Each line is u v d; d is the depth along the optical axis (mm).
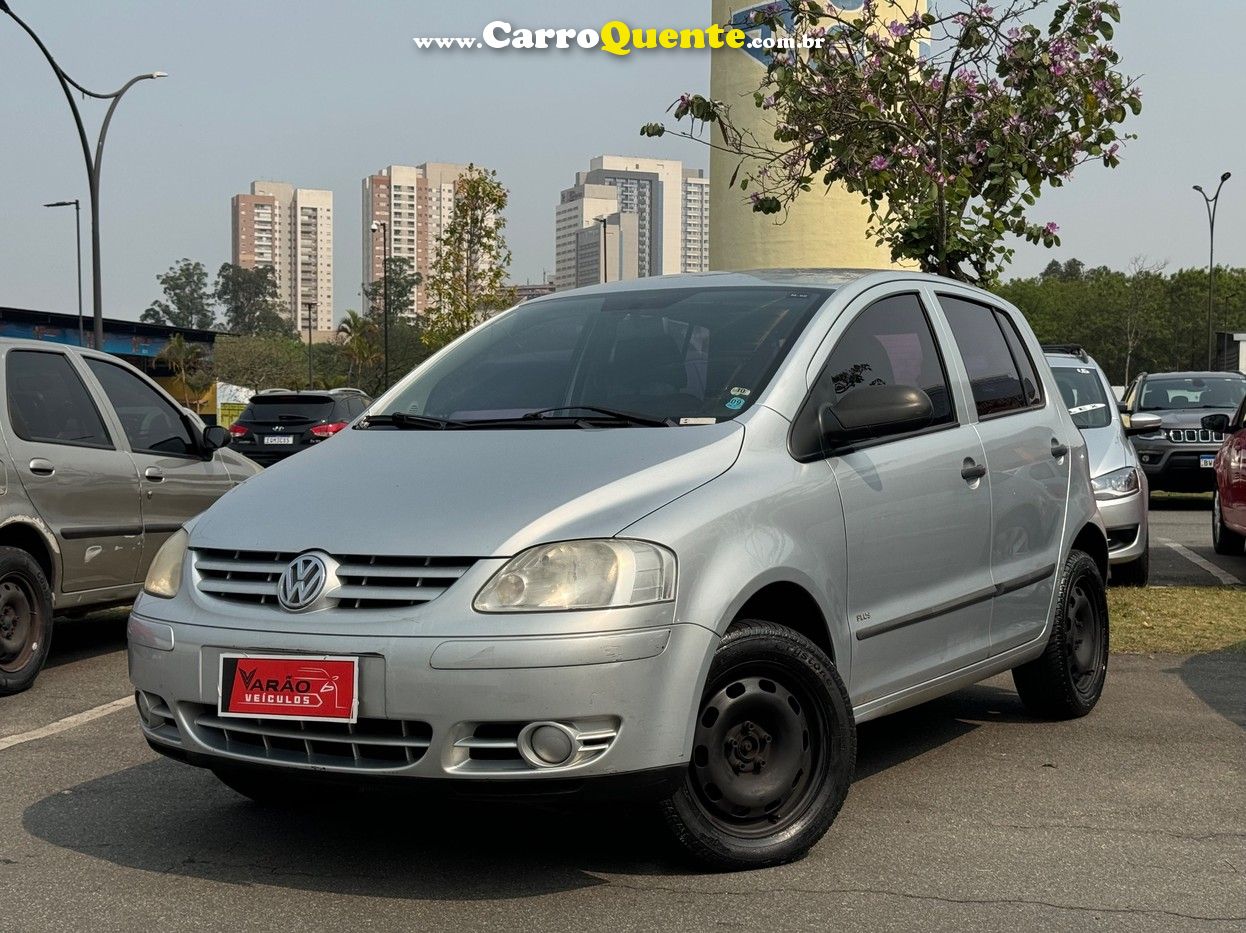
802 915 3682
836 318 4793
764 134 36219
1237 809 4664
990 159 10664
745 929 3584
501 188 43125
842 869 4047
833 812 4160
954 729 5855
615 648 3623
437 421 4629
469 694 3574
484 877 4004
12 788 5059
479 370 5047
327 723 3721
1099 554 6281
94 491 7559
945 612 4934
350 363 108625
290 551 3865
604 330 5023
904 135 10516
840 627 4359
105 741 5824
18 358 7363
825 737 4156
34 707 6605
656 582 3729
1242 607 9242
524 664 3564
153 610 4066
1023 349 6074
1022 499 5520
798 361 4547
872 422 4477
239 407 64125
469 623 3609
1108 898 3816
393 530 3814
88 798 4910
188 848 4309
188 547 4129
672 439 4191
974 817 4574
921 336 5254
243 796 4922
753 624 4027
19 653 6969
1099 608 6176
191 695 3887
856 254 37656
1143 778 5059
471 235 43312
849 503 4438
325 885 3951
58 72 25688
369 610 3721
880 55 10734
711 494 3986
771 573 4020
